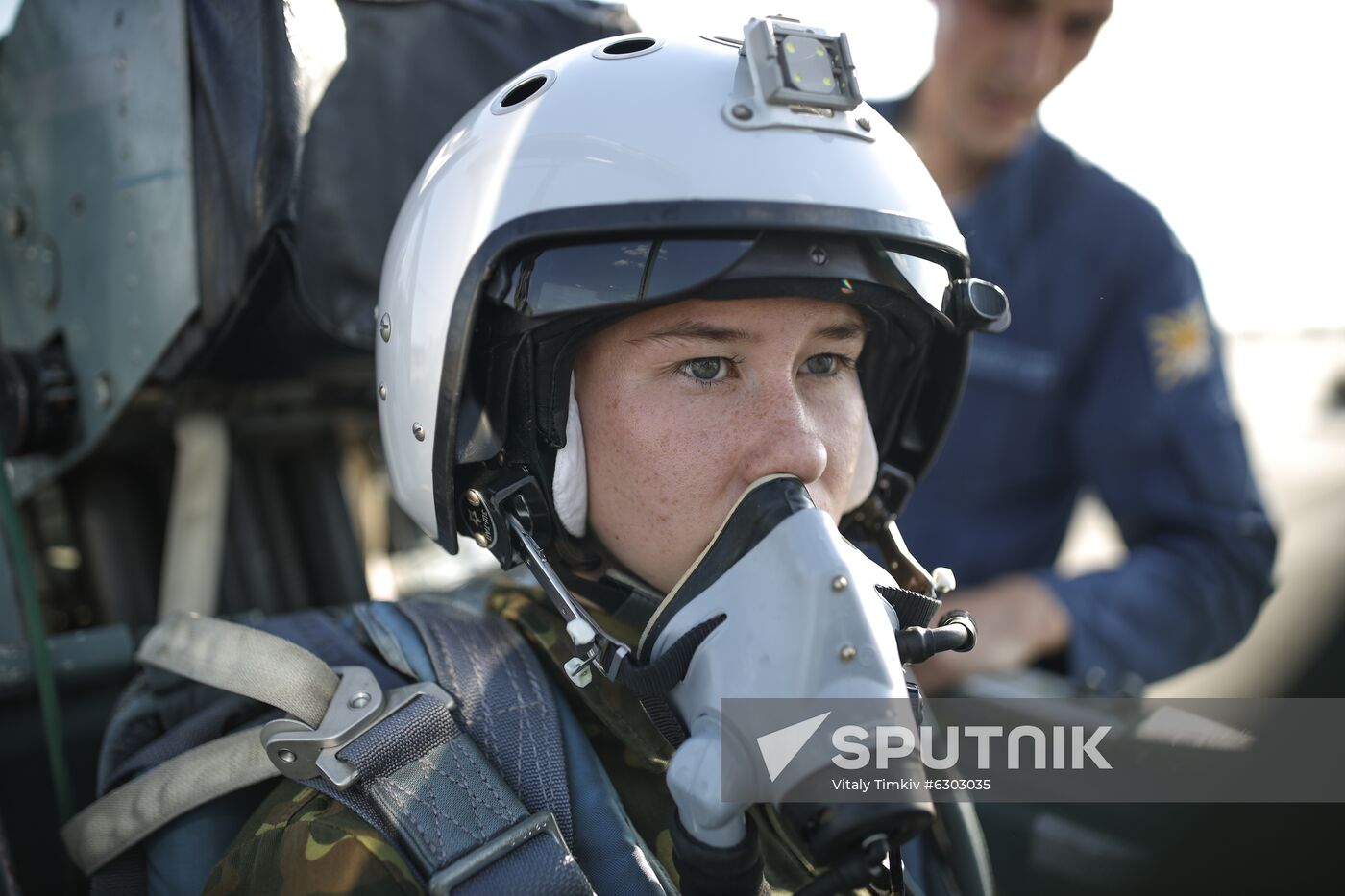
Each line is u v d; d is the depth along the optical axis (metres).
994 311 0.94
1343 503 2.34
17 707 1.21
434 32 1.24
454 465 0.91
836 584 0.73
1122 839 1.22
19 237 1.33
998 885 1.26
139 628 1.49
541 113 0.86
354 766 0.81
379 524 1.86
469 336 0.85
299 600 1.64
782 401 0.84
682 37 0.93
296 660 0.92
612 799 0.86
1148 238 1.73
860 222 0.81
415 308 0.90
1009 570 1.80
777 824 0.94
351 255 1.18
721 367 0.85
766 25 0.84
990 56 1.63
